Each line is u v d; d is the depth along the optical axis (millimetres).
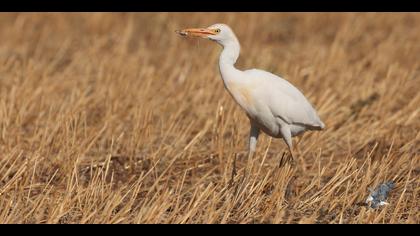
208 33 11102
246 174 10922
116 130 14141
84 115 13883
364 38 23047
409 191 11344
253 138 11523
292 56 20219
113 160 12875
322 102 15383
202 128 14562
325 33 23984
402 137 14016
